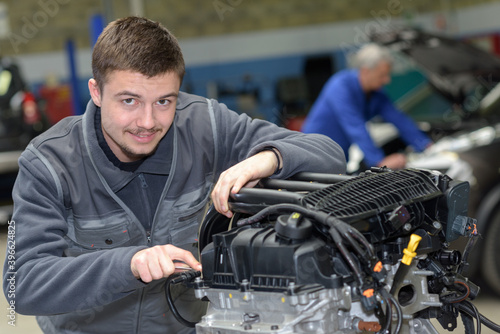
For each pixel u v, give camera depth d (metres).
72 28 9.05
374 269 1.06
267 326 1.06
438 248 1.21
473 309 1.28
